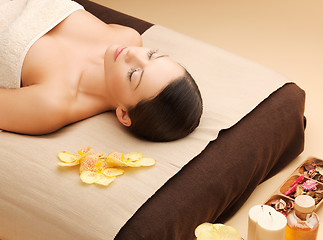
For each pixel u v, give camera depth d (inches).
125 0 146.1
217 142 86.6
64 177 77.5
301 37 132.5
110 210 73.9
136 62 84.1
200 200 79.9
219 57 102.6
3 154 80.2
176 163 80.9
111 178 76.9
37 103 85.0
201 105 85.7
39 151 80.7
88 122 88.5
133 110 84.3
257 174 91.0
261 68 101.2
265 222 74.7
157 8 143.3
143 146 84.3
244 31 135.0
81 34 94.1
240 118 90.0
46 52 89.7
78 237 73.6
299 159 101.9
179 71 83.6
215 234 70.7
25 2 96.7
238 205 90.2
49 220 75.4
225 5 144.1
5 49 89.4
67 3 96.0
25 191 77.1
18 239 79.0
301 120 98.3
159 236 74.5
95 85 89.7
